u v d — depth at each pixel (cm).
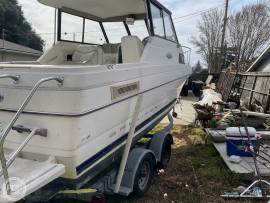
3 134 224
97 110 304
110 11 551
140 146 499
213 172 507
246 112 776
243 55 3544
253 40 3547
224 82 1473
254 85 1076
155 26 496
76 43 550
